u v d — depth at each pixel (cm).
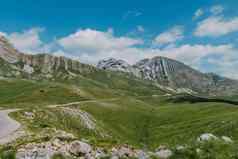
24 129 4159
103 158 2433
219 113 12062
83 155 2452
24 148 2475
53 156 2372
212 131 8056
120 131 10019
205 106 14000
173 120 11725
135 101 17012
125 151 2562
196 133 8394
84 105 11862
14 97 14675
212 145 2562
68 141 2662
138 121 11669
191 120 10856
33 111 7206
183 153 2419
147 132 10094
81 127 8094
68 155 2414
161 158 2433
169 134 9119
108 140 2850
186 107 14350
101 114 11344
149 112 13600
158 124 11288
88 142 2680
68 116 8200
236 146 2550
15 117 6041
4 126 4622
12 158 2347
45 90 15900
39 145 2509
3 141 3262
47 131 3981
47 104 12638
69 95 15500
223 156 2350
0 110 7631
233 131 7506
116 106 13125
